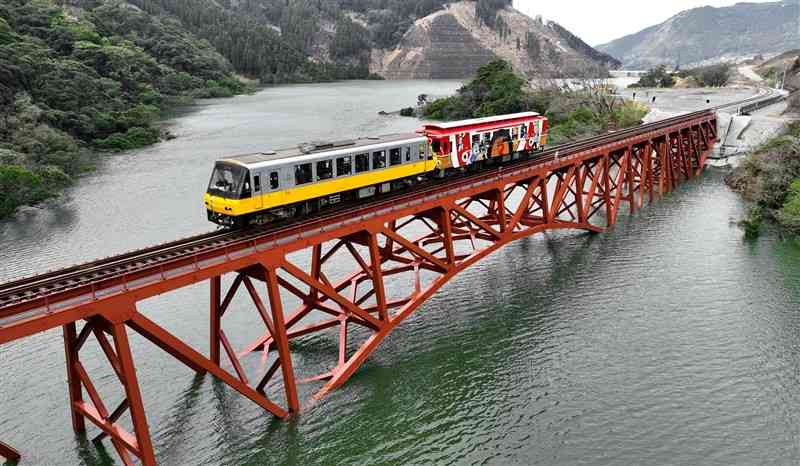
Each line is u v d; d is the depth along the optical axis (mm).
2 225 64375
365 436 29859
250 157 31438
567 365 35938
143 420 23297
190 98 186375
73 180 83438
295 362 35844
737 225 58969
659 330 39750
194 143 113562
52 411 31453
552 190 76562
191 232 61156
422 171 40938
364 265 33594
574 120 106375
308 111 162625
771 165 64062
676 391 33312
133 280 23016
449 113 142250
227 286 46750
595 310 42656
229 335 39125
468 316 42000
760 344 37688
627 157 60969
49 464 27656
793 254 51719
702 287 45781
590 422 30938
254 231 30750
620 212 65875
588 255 53156
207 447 29047
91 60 142250
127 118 115000
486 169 49219
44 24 147250
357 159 35500
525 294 45406
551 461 28328
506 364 36062
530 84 149125
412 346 38000
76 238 59750
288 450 28938
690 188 74625
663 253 53000
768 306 42469
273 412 29703
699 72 192625
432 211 37969
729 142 87500
